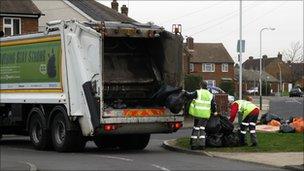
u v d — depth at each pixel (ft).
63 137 58.23
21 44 63.62
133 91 58.90
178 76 58.18
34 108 62.18
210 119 58.08
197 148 57.26
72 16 151.74
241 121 59.11
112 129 55.26
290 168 43.96
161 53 60.08
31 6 128.67
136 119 56.03
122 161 49.67
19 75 63.82
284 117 92.17
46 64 59.72
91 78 54.75
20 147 66.28
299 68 297.12
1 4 125.70
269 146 58.39
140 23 58.95
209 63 338.34
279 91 350.43
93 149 63.41
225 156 52.01
